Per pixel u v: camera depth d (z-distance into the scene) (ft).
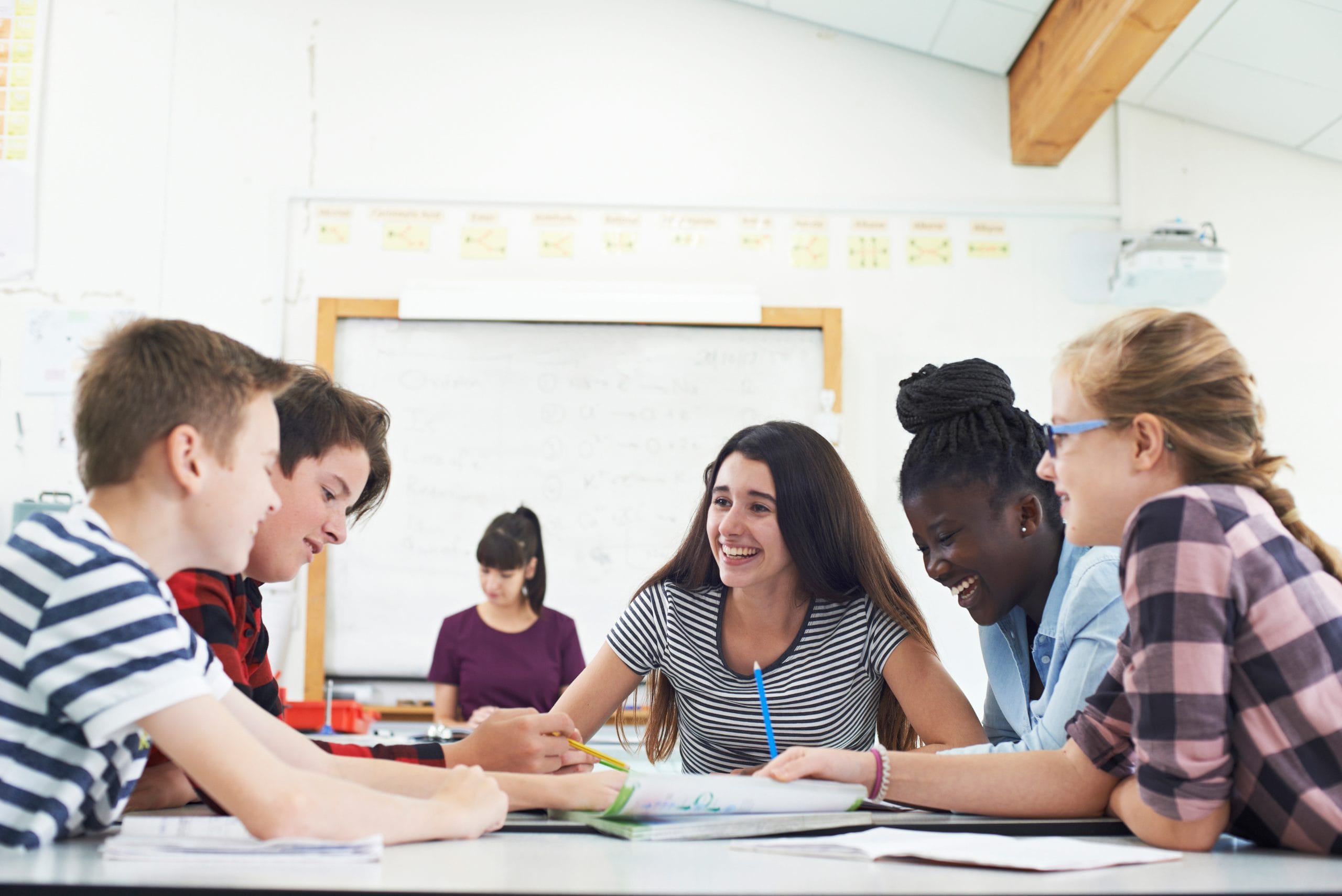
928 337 11.49
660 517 11.19
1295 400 11.28
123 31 11.75
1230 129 11.64
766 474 5.00
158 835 2.67
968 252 11.59
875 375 11.44
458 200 11.61
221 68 11.76
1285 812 2.89
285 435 4.10
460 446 11.21
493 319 11.32
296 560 4.23
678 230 11.66
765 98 11.84
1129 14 9.00
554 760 4.14
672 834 3.01
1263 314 11.42
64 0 11.76
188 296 11.44
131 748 2.94
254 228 11.55
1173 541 2.89
